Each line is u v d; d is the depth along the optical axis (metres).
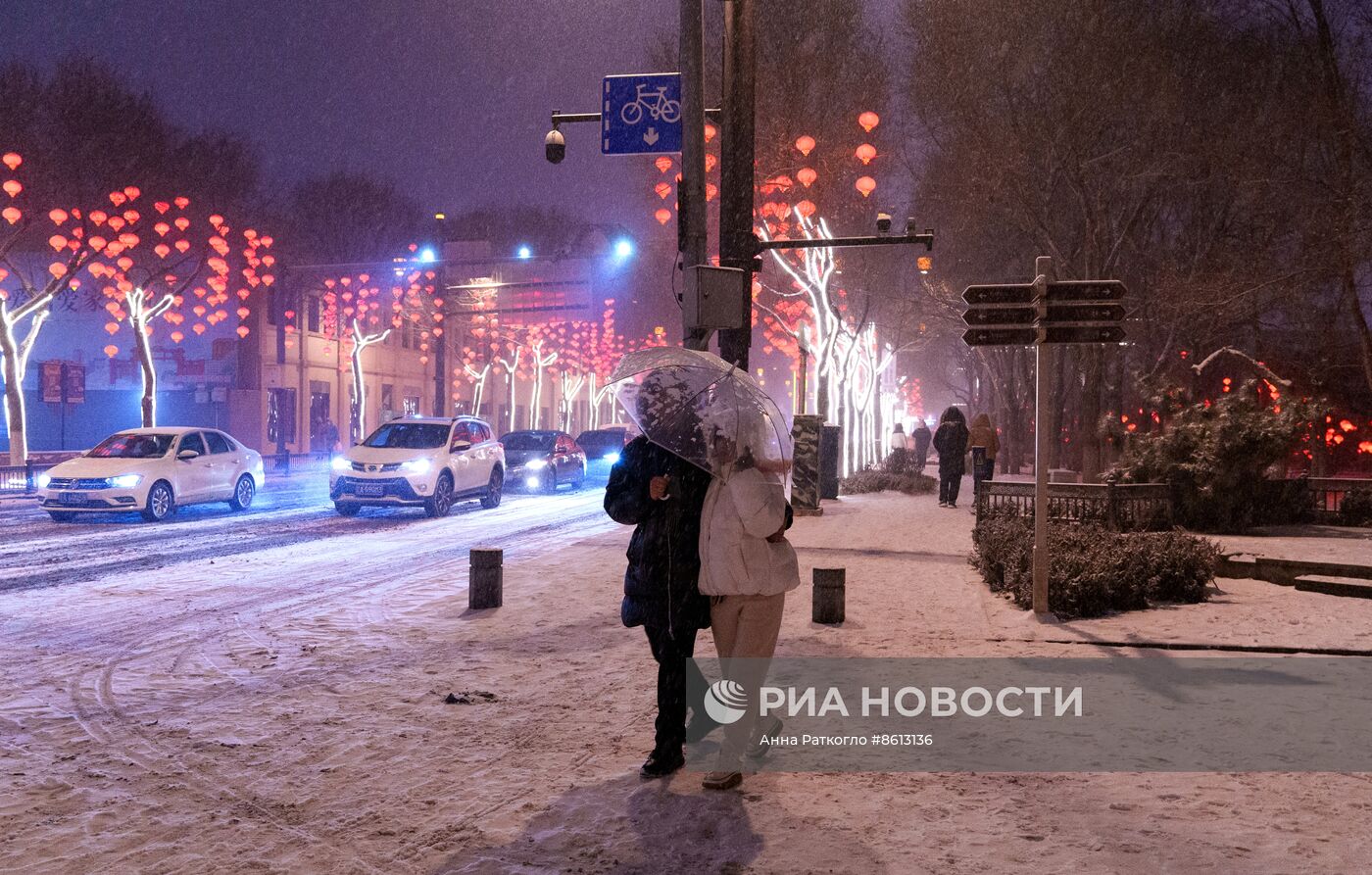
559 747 5.41
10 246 26.48
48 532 16.53
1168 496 15.19
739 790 4.75
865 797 4.64
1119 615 9.28
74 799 4.61
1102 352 26.31
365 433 44.06
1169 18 22.86
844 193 25.22
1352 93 19.86
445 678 6.95
